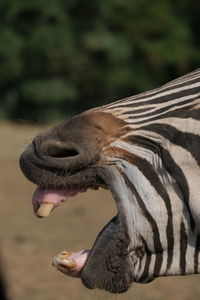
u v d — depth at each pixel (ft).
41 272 66.39
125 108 27.55
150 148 26.73
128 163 26.61
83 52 274.36
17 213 90.63
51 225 83.41
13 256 70.64
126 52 274.36
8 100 270.26
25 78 270.05
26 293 60.90
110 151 26.68
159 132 26.78
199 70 28.76
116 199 26.22
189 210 26.17
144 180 26.45
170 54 277.23
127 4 276.00
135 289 27.68
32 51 266.36
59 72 272.10
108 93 279.08
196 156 26.22
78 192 26.91
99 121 27.04
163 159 26.45
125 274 26.30
